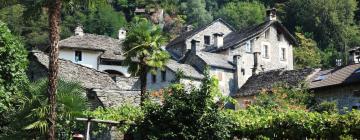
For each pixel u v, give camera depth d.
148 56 26.52
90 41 54.53
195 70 46.75
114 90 27.55
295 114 16.59
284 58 59.53
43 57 31.45
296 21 90.38
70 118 17.20
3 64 18.62
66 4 16.38
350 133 15.38
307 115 16.39
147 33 26.47
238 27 96.62
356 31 88.50
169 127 17.52
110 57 53.81
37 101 16.27
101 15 89.56
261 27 58.09
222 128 17.55
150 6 100.56
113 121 18.58
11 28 75.38
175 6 106.19
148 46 26.52
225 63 49.97
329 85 32.34
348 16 89.38
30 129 16.12
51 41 14.53
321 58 81.00
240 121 17.91
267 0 103.69
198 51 49.34
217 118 17.59
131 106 23.58
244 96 41.28
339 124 15.56
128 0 102.56
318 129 15.94
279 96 28.55
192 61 48.84
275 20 59.12
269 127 17.06
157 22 96.75
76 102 17.06
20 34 75.38
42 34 76.06
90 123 18.80
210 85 18.16
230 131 17.97
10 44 18.80
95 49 53.28
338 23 86.56
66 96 16.78
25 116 16.34
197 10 104.50
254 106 23.61
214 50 57.34
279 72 41.09
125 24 92.44
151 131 17.66
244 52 56.06
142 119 18.39
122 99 27.12
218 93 18.50
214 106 17.91
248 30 59.34
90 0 16.56
